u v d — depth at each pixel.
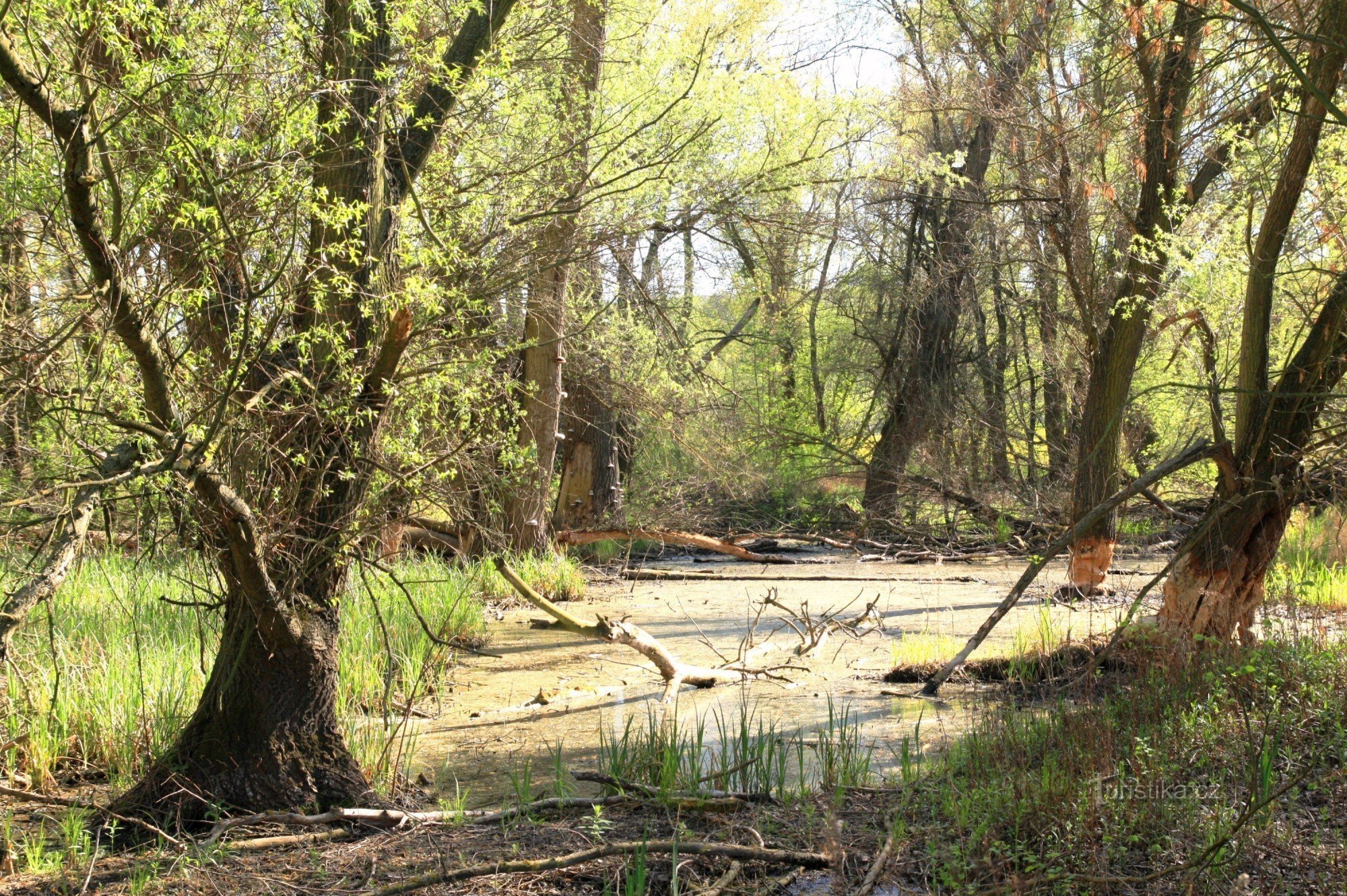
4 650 3.94
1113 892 4.30
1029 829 4.98
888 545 19.95
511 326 13.43
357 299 5.68
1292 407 8.16
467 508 7.63
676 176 10.37
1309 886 4.27
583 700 8.99
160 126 4.76
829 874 4.76
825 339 28.66
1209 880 4.29
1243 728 6.02
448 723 8.16
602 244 10.26
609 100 10.95
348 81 5.34
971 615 12.91
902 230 22.28
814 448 25.38
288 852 5.05
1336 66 7.57
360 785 5.78
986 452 22.52
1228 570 8.36
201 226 5.21
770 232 12.83
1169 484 17.03
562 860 4.74
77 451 5.21
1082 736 6.02
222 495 4.98
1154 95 8.94
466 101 7.64
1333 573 11.84
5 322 4.83
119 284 4.46
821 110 12.38
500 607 13.71
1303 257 9.27
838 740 7.35
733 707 8.64
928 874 4.66
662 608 14.18
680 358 16.27
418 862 4.92
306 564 5.68
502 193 8.57
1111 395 13.87
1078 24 12.48
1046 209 14.95
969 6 16.22
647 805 5.75
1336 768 5.43
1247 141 8.95
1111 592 13.75
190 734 5.68
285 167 5.23
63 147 4.32
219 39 4.95
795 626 11.80
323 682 5.77
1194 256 11.16
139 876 4.66
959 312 23.19
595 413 18.97
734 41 11.90
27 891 4.57
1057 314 18.44
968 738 6.57
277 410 5.43
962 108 15.59
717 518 21.39
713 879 4.72
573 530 17.45
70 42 4.55
